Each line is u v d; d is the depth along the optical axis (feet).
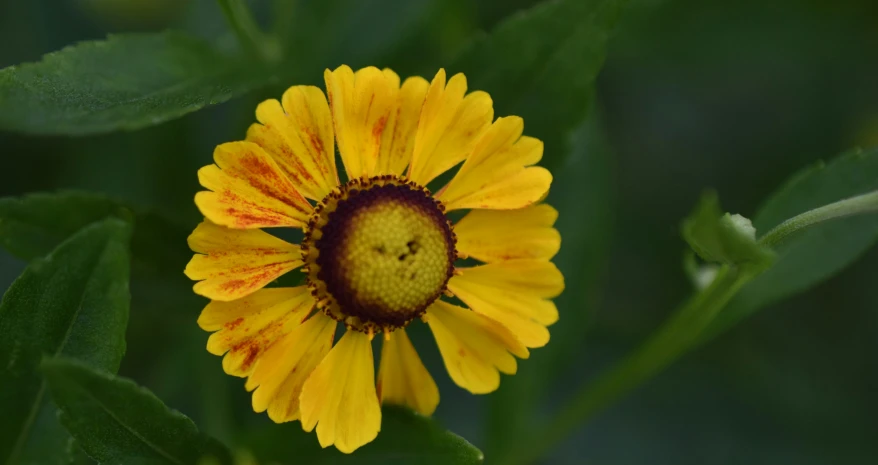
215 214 1.00
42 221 1.06
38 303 1.00
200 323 1.01
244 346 1.02
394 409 1.05
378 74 1.03
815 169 1.12
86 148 1.24
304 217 1.04
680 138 1.35
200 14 1.24
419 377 1.06
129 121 1.03
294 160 1.03
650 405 1.31
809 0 1.33
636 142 1.35
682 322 1.13
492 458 1.20
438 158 1.06
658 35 1.32
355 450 1.06
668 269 1.32
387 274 1.03
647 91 1.35
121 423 0.99
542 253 1.06
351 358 1.04
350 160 1.05
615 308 1.32
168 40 1.09
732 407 1.31
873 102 1.34
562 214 1.19
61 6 1.27
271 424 1.09
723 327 1.15
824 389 1.31
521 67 1.10
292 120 1.02
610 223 1.19
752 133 1.36
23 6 1.26
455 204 1.06
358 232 1.03
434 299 1.05
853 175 1.12
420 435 1.05
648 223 1.34
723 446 1.30
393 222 1.04
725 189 1.35
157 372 1.21
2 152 1.24
